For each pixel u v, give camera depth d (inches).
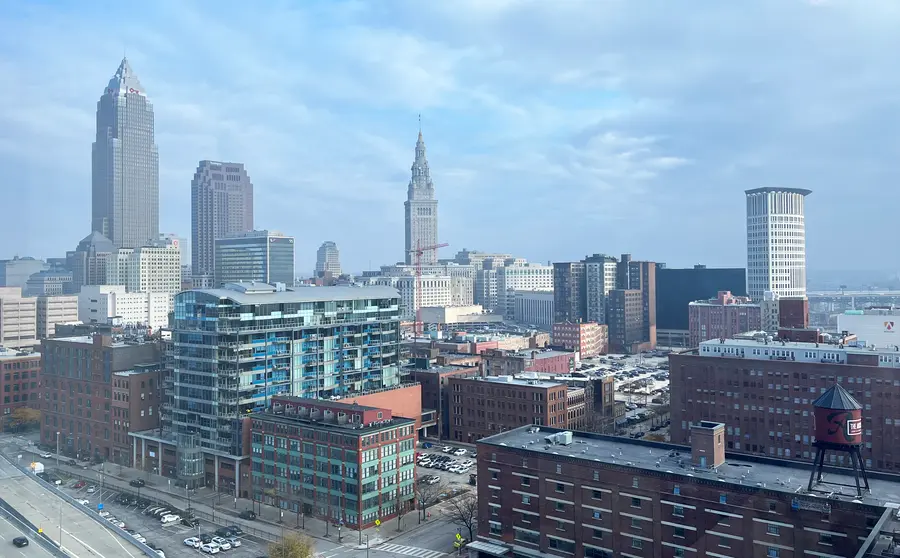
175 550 6087.6
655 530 4813.0
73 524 6476.4
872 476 4628.4
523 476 5462.6
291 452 7199.8
